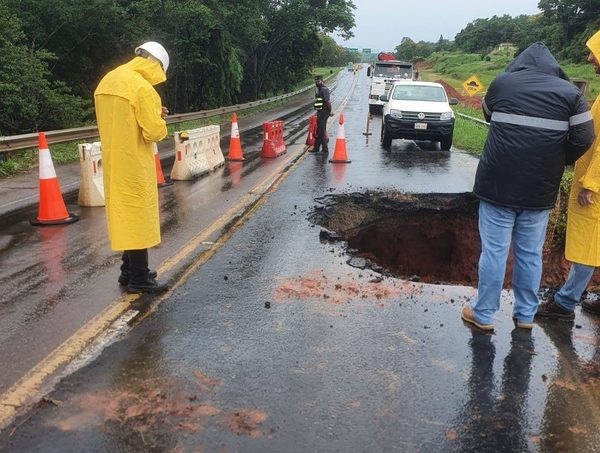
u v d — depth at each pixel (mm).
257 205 8500
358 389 3369
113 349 3830
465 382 3492
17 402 3168
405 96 16250
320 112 14453
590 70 46844
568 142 3893
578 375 3627
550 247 7562
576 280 4375
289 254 6086
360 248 8375
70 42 19734
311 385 3402
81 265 5715
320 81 14352
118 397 3232
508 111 3883
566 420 3117
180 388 3340
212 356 3744
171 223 7414
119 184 4531
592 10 61625
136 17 20672
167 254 6035
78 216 7883
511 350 3955
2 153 11797
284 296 4852
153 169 4734
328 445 2830
